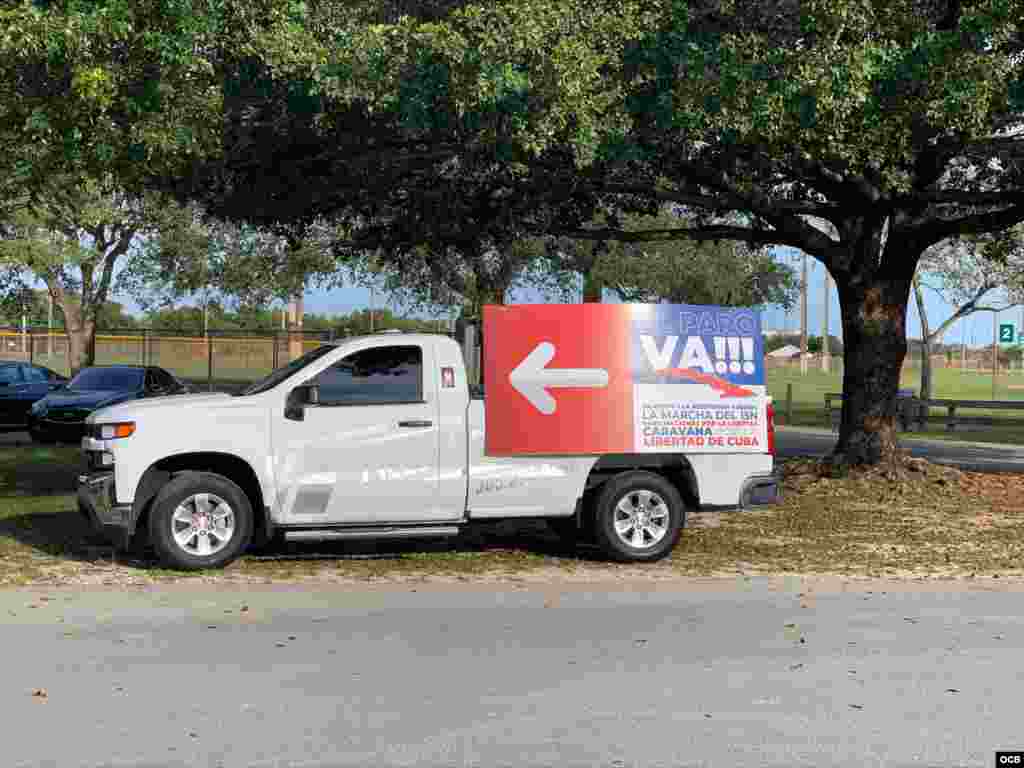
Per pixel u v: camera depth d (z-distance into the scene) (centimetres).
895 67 1185
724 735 582
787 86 1162
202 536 1061
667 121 1229
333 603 925
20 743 566
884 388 1797
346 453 1075
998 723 605
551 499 1112
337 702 639
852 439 1802
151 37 1085
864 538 1291
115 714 616
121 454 1045
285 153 1458
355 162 1412
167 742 568
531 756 548
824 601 948
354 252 1908
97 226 3684
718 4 1300
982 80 1192
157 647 771
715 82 1194
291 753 551
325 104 1305
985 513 1491
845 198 1734
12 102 1129
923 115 1248
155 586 989
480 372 1118
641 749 559
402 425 1085
